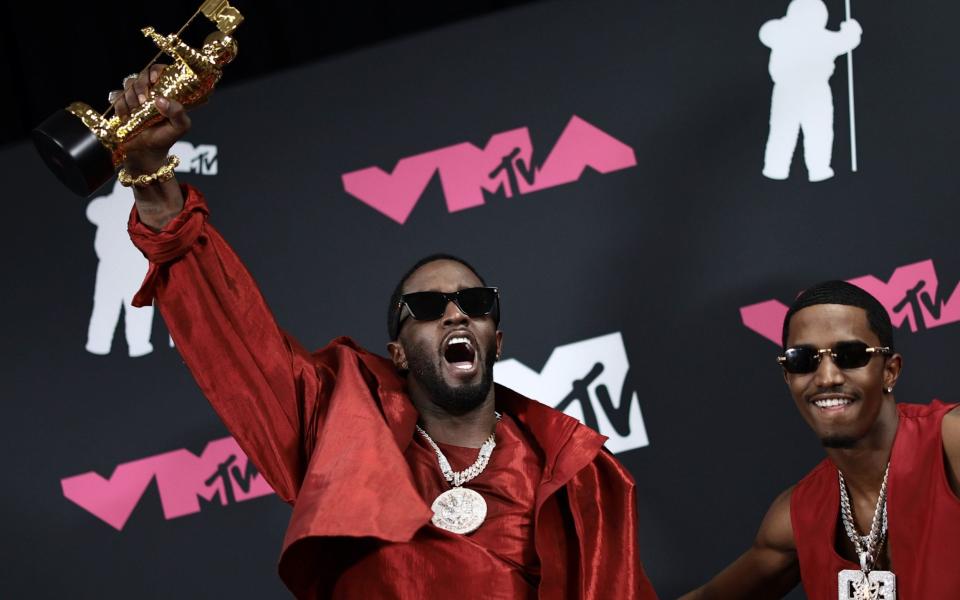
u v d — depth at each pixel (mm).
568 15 3973
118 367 3943
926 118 3666
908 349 3549
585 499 2783
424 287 2896
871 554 2889
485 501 2730
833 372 2850
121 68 4387
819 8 3795
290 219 3998
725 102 3801
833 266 3639
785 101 3762
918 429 2883
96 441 3887
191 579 3746
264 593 3703
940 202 3604
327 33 4285
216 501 3787
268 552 3730
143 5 4391
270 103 4105
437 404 2854
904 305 3572
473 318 2854
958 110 3646
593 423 3689
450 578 2621
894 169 3654
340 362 2824
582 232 3814
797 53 3785
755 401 3602
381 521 2545
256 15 4344
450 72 4020
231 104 4125
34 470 3887
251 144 4082
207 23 4363
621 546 2730
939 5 3723
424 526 2648
